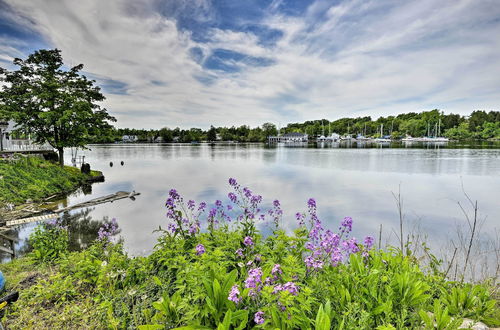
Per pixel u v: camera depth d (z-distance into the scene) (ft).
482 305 9.94
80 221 37.29
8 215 38.70
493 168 87.76
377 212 40.04
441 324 8.25
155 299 11.12
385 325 8.03
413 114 546.67
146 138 478.59
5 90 71.31
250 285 7.29
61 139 76.89
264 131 504.84
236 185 18.01
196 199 49.44
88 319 11.27
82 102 73.41
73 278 14.51
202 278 9.01
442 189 56.90
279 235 13.39
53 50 75.97
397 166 96.58
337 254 10.23
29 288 14.87
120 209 44.39
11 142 92.48
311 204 14.46
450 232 30.73
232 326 7.80
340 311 8.82
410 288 9.41
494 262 18.99
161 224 35.42
